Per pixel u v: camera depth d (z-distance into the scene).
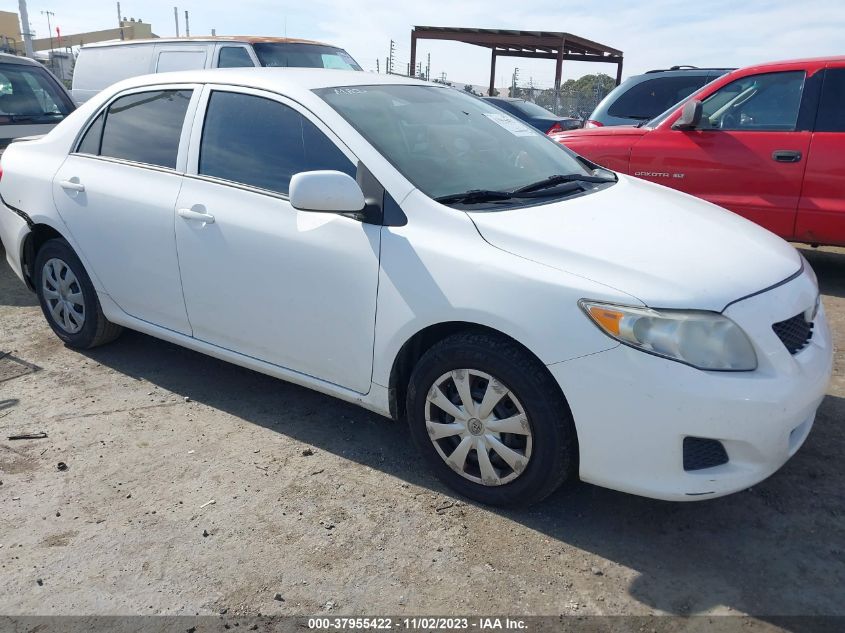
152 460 3.29
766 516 2.86
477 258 2.72
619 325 2.45
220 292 3.51
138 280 3.89
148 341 4.72
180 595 2.48
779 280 2.73
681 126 6.02
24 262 4.57
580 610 2.39
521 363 2.64
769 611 2.37
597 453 2.57
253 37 8.93
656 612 2.38
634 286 2.50
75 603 2.45
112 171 3.96
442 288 2.77
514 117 4.14
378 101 3.47
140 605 2.43
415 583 2.52
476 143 3.51
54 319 4.52
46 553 2.69
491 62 25.22
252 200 3.36
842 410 3.64
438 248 2.81
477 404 2.82
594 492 3.04
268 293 3.32
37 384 4.08
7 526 2.85
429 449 3.03
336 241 3.06
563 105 20.33
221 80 3.65
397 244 2.90
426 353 2.92
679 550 2.67
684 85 8.55
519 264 2.64
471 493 2.94
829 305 5.29
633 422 2.47
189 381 4.12
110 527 2.83
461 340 2.79
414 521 2.85
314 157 3.23
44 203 4.24
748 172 5.75
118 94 4.12
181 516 2.89
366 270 2.97
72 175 4.12
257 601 2.45
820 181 5.46
